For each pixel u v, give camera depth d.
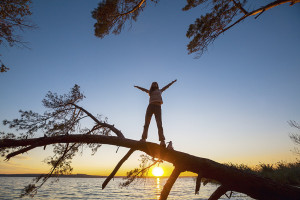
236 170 3.87
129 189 50.81
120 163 4.16
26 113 5.32
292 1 4.28
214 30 5.62
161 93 4.45
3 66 4.34
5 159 3.56
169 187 3.81
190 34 5.89
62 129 5.36
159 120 4.01
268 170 15.75
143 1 5.11
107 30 5.61
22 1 4.11
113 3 5.08
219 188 4.26
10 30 4.30
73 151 5.27
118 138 3.92
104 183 4.06
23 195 4.74
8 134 4.00
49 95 5.84
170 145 3.92
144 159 4.83
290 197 3.54
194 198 23.17
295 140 13.73
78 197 31.73
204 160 3.82
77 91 6.12
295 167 14.69
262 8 4.52
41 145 3.75
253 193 3.79
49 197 31.86
